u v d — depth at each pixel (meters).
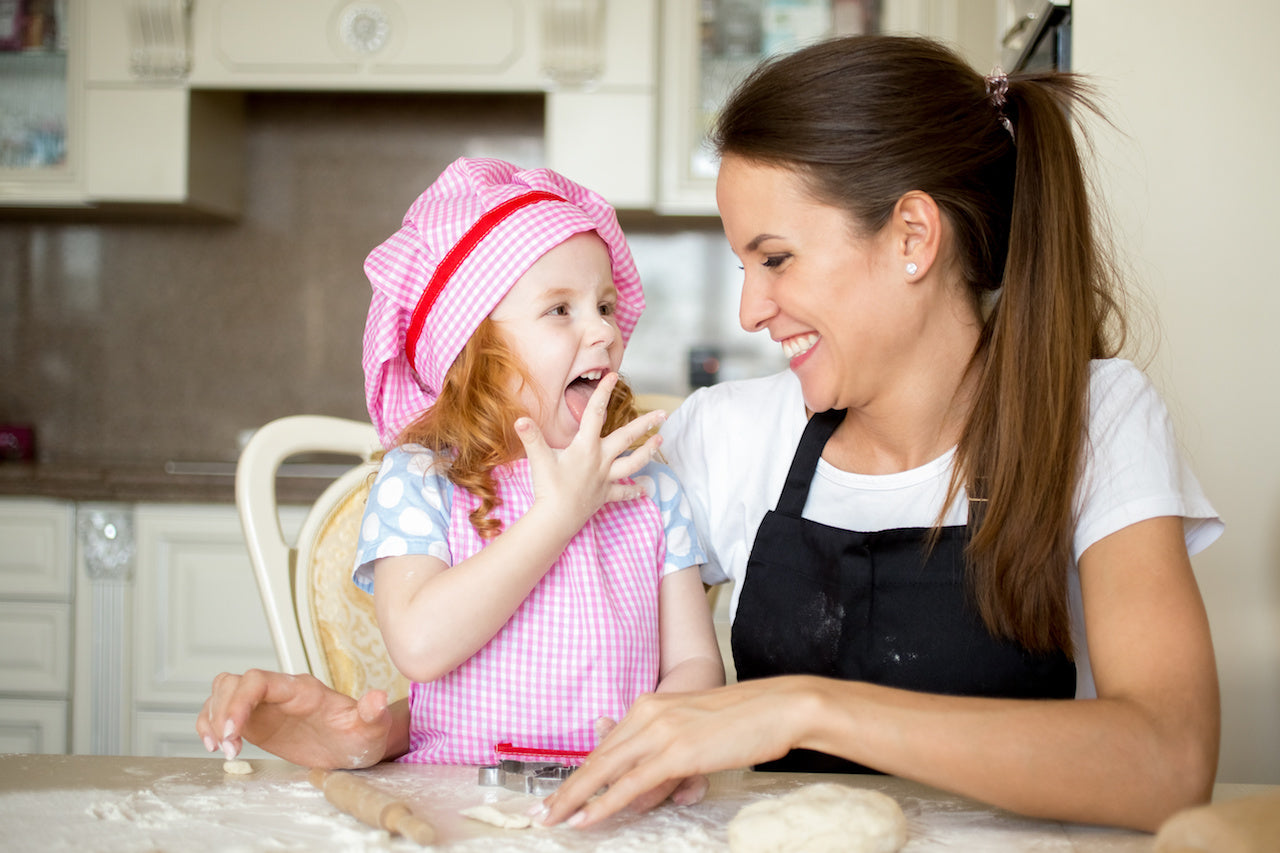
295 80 2.72
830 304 0.94
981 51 2.51
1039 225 0.95
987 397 0.97
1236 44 1.77
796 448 1.14
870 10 2.78
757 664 1.04
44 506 2.45
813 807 0.66
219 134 2.92
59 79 2.80
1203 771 0.71
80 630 2.44
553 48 2.69
